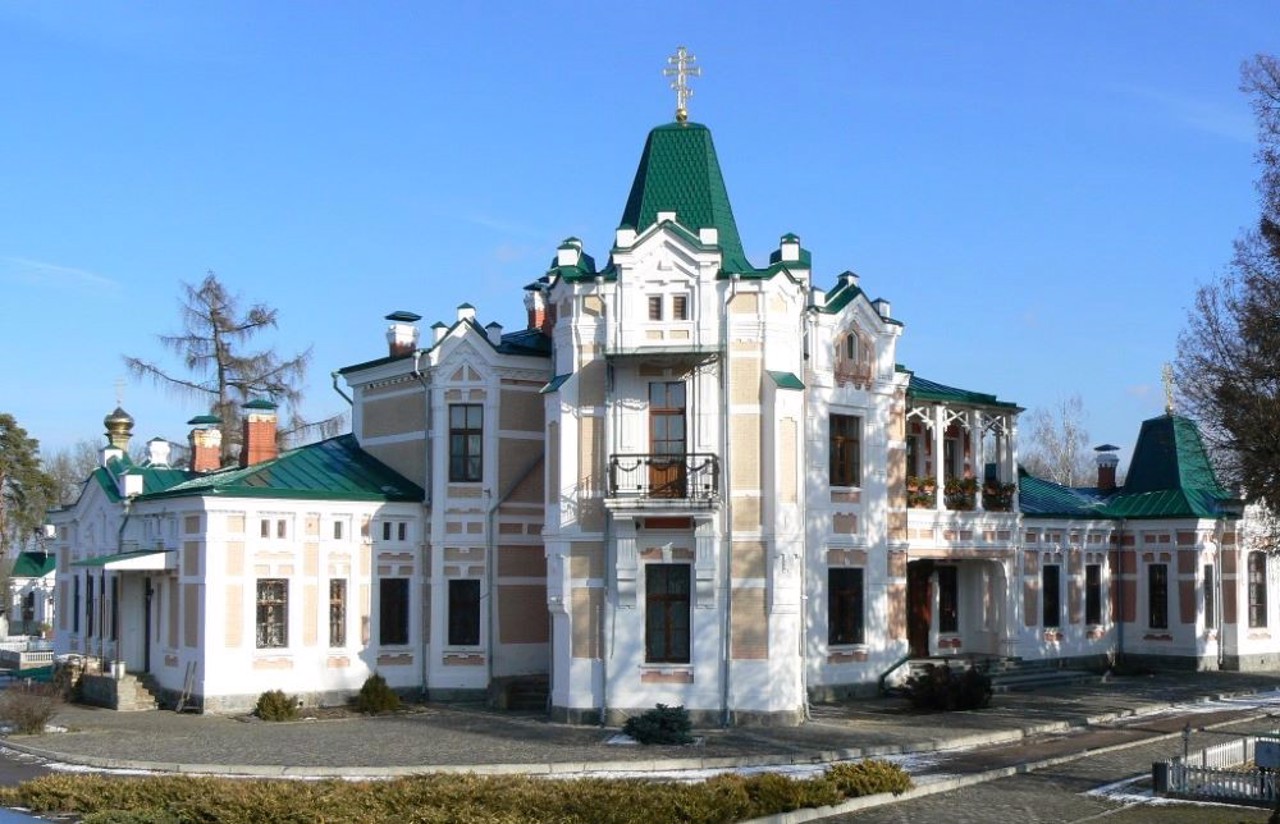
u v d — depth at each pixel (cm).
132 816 2161
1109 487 5534
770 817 2286
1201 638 5022
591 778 2492
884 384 4138
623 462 3575
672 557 3559
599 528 3600
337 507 4072
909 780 2528
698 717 3494
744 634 3509
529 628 4172
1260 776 2431
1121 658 5162
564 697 3600
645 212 3884
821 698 3894
